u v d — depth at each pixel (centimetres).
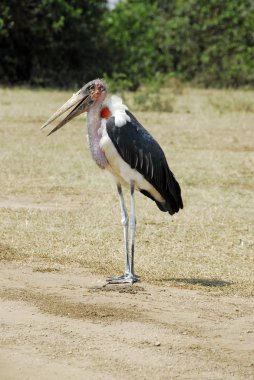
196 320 847
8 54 3634
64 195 1472
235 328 828
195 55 4069
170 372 716
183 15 4150
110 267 1039
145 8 4169
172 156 1891
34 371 713
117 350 759
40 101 2922
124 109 976
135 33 3844
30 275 990
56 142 2044
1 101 2852
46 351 755
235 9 4034
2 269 1012
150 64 3794
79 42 3662
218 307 894
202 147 2038
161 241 1182
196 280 1002
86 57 3716
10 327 809
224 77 3981
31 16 3525
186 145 2058
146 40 3875
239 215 1362
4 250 1095
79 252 1102
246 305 907
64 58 3712
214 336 804
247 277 1024
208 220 1315
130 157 955
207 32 4066
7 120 2373
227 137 2209
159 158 972
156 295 927
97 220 1282
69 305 876
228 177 1681
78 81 3694
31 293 915
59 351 755
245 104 2912
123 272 1019
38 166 1719
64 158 1822
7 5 3509
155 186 977
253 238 1221
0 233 1185
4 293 911
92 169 1706
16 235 1177
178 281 993
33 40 3622
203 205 1422
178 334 804
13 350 756
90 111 969
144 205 1402
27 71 3688
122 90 3200
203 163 1817
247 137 2222
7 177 1602
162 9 4556
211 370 724
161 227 1260
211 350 768
